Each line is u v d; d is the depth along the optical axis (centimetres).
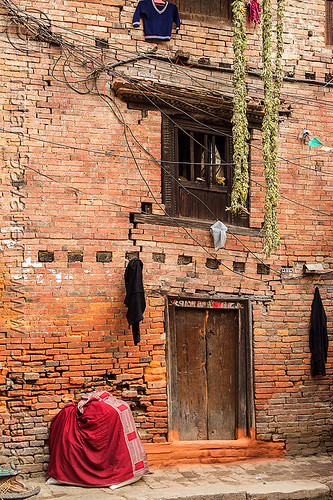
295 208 1269
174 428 1150
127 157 1148
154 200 1157
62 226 1098
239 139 1115
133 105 1162
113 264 1120
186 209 1199
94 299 1102
